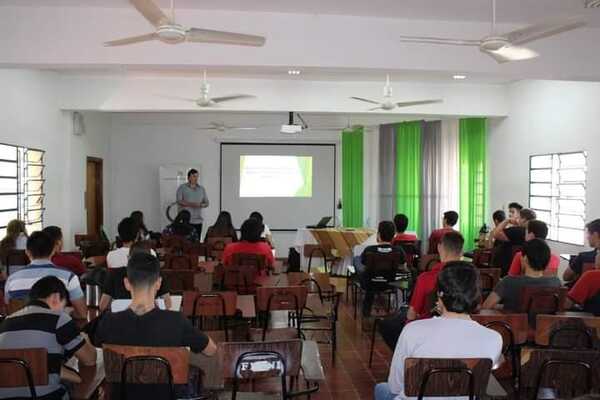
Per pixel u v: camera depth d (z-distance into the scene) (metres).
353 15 4.98
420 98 8.19
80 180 8.66
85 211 8.95
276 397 2.38
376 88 8.11
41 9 4.74
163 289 3.34
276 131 10.81
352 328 5.50
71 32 4.76
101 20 4.78
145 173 10.73
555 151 7.02
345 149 10.66
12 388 2.16
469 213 9.02
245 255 4.79
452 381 2.00
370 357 4.42
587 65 5.20
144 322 2.20
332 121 10.73
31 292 2.44
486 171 8.99
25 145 6.64
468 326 2.09
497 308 3.54
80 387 2.27
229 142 10.84
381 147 10.23
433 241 6.50
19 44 4.72
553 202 7.18
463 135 9.14
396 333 3.53
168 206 10.41
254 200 10.88
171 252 6.18
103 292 3.44
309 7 4.75
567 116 6.77
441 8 4.73
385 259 5.37
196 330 2.28
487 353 2.07
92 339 2.79
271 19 4.93
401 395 2.14
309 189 10.91
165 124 10.73
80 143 8.66
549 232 7.27
